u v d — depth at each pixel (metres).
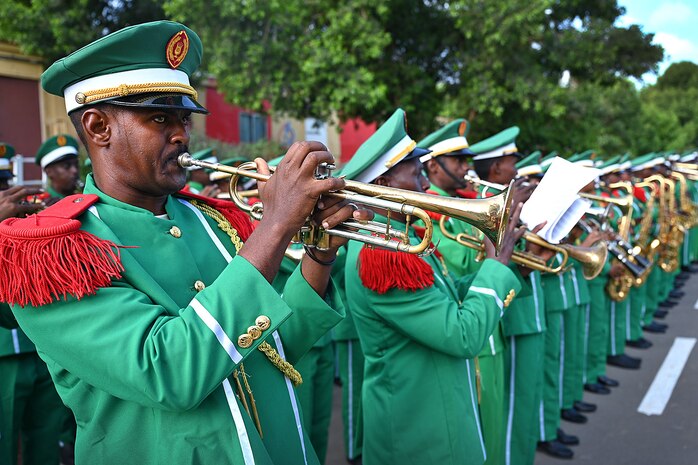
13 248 1.19
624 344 5.47
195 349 1.16
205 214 1.63
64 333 1.19
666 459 3.70
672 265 6.51
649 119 22.97
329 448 4.00
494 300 2.11
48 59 10.27
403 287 2.01
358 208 1.41
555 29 9.64
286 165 1.26
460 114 8.62
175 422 1.26
